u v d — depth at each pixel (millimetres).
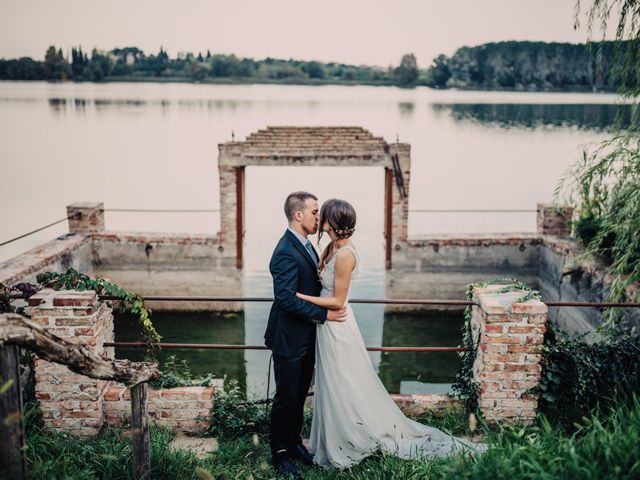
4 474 2518
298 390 3934
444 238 12477
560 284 11117
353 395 3943
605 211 8938
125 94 94938
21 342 2518
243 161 12039
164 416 4473
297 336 3879
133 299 4434
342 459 3943
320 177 32750
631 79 7598
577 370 4438
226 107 76375
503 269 12477
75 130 55344
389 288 12680
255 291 13375
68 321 4238
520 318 4320
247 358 10539
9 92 86750
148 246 12336
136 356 10523
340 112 71188
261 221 20688
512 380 4410
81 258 11633
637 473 2912
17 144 46969
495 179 30953
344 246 3832
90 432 4355
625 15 7383
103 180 32156
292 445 4102
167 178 33250
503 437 4066
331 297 3869
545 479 2920
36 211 23312
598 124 37438
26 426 4223
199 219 24359
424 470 3582
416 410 4637
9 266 9125
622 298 8109
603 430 3289
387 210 12359
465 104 72750
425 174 33156
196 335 11656
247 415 4523
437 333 11898
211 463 3916
